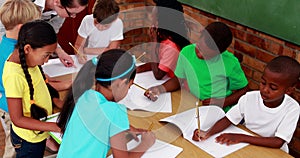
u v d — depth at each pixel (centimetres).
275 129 144
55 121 142
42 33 125
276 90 135
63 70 182
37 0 181
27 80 130
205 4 242
